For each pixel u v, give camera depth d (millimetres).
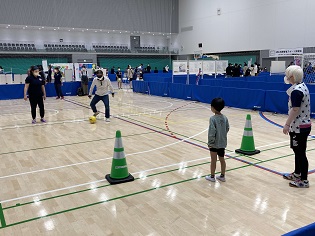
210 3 33156
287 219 3275
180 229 3100
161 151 5914
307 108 3838
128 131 7750
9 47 29969
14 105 13156
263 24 27969
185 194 3945
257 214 3393
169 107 12016
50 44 32562
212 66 18391
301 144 3949
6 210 3557
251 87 14531
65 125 8633
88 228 3141
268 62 27953
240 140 6648
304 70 16641
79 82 17266
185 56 37719
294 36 25469
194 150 5961
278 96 9906
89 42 34625
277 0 26531
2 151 6051
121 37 36469
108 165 5141
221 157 4242
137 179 4480
